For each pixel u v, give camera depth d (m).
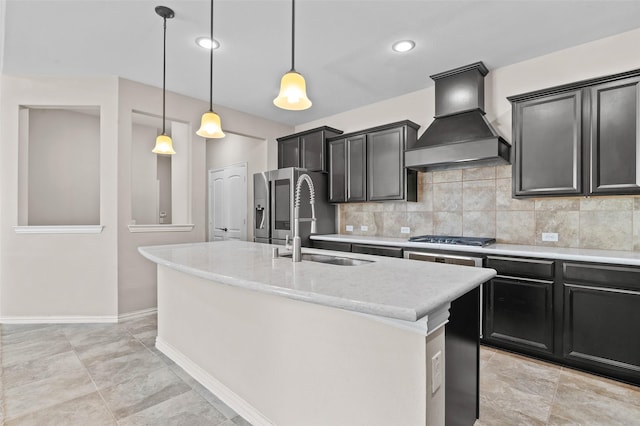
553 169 2.62
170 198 6.13
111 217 3.35
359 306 1.03
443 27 2.52
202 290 2.11
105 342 2.79
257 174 4.70
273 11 2.32
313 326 1.42
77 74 3.33
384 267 1.63
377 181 3.82
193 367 2.19
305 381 1.45
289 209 4.17
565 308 2.33
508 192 3.16
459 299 1.41
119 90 3.38
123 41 2.72
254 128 4.71
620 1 2.19
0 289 3.26
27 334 2.98
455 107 3.20
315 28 2.54
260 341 1.68
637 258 2.10
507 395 2.01
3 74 3.27
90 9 2.30
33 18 2.39
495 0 2.19
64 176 4.62
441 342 1.21
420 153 3.22
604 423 1.74
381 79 3.49
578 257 2.27
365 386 1.24
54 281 3.31
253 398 1.73
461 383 1.43
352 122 4.48
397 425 1.15
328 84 3.63
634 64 2.54
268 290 1.25
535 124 2.71
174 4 2.24
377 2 2.21
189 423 1.73
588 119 2.46
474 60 3.06
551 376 2.24
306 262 1.81
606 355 2.17
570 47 2.81
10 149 3.26
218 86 3.66
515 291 2.55
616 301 2.13
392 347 1.16
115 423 1.73
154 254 2.15
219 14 2.36
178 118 3.85
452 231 3.53
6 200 3.25
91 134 4.84
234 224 5.49
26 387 2.07
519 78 3.08
